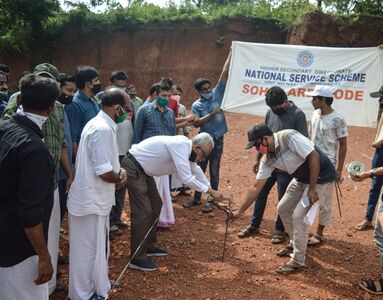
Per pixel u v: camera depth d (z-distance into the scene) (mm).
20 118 2705
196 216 6473
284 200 4879
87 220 3748
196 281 4414
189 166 4305
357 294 4273
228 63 6789
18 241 2707
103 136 3656
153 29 17812
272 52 6484
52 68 4156
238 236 5688
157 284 4328
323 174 4570
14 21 19312
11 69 18891
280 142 4434
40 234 2637
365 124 6262
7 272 2740
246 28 16516
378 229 4328
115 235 5590
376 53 6148
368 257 5152
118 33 18438
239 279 4480
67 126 4590
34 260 2766
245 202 4801
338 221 6371
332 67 6285
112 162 3836
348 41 14281
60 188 4691
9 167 2609
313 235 5723
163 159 4410
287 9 16609
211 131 6602
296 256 4641
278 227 5504
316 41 14406
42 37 19500
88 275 3820
